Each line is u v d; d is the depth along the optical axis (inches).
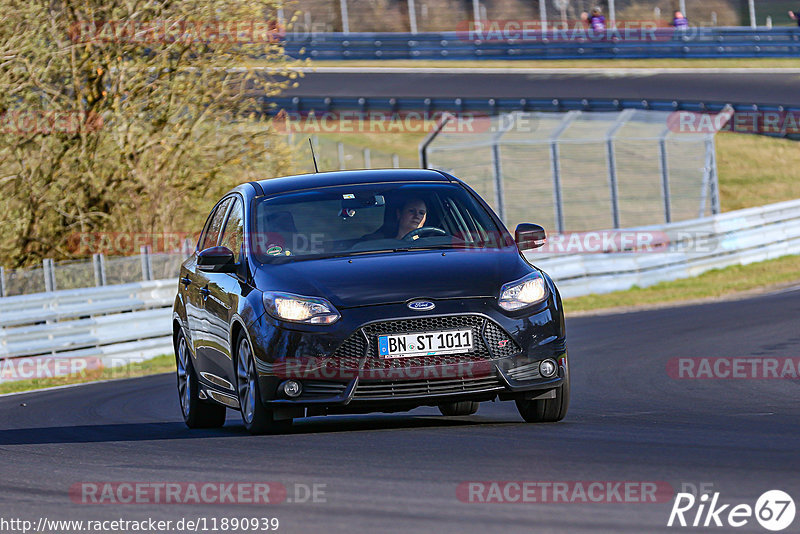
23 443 1042.1
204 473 770.8
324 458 801.6
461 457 775.1
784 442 796.0
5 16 2790.4
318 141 5073.8
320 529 575.8
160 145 3006.9
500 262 965.8
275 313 922.1
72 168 3009.4
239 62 3029.0
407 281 925.2
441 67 6939.0
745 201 5236.2
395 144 6003.9
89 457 901.2
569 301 2908.5
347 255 991.0
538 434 882.8
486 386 908.0
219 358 1047.0
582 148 5004.9
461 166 4133.9
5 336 2085.4
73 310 2192.4
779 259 3476.9
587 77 6505.9
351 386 893.2
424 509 609.6
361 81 6594.5
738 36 6786.4
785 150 5723.4
